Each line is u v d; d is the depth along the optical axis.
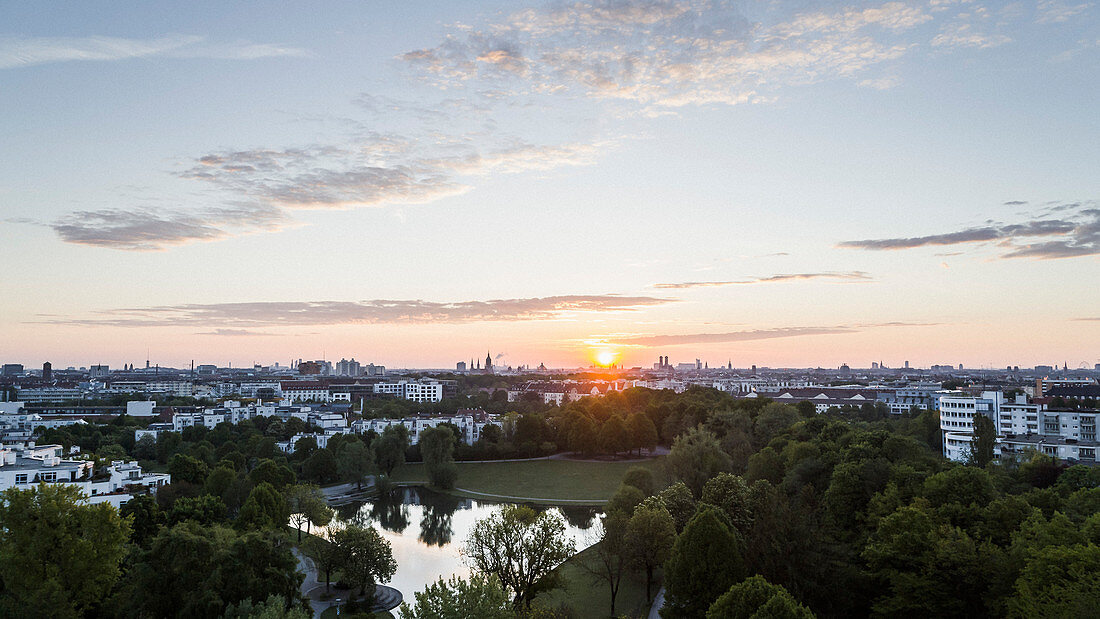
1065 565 76.88
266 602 90.50
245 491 180.88
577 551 159.75
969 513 103.50
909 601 88.19
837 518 122.81
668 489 150.00
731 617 81.50
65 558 94.12
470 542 132.38
